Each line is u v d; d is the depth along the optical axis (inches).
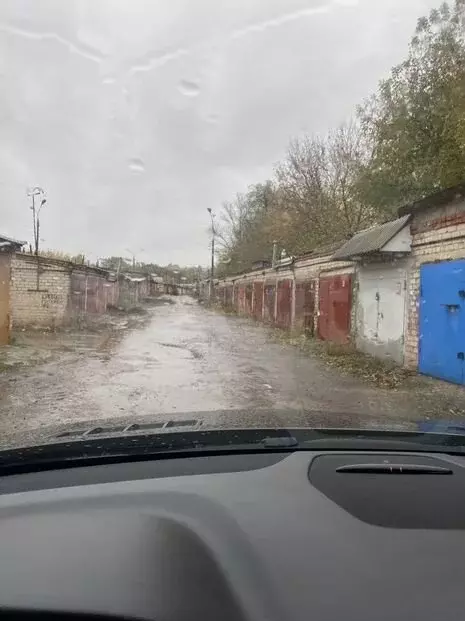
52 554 54.6
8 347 445.4
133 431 97.6
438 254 327.6
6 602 47.1
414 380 326.3
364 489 71.3
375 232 423.2
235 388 297.9
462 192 297.7
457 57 441.1
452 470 79.3
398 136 488.7
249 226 1496.1
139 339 562.9
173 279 2709.2
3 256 454.9
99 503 66.2
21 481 73.6
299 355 456.8
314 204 978.1
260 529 59.6
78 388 286.4
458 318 302.5
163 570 51.8
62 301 663.8
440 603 46.7
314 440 93.3
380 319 414.0
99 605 46.8
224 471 77.4
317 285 601.3
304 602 46.7
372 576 50.6
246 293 1127.6
